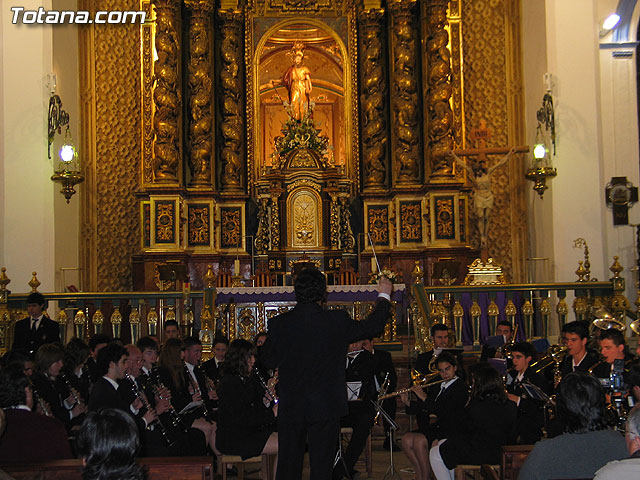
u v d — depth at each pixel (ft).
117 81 55.36
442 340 31.17
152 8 54.90
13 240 44.42
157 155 52.75
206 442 25.79
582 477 14.23
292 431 17.83
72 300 38.63
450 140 53.83
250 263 54.65
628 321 48.96
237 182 55.52
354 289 40.55
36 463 15.52
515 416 22.11
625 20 52.44
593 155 47.93
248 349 23.84
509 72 55.88
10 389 17.79
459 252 52.90
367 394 26.94
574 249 47.55
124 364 21.70
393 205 55.11
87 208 54.29
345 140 56.75
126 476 10.72
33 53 45.44
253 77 56.70
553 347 28.48
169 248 52.06
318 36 57.47
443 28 54.29
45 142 45.19
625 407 20.15
